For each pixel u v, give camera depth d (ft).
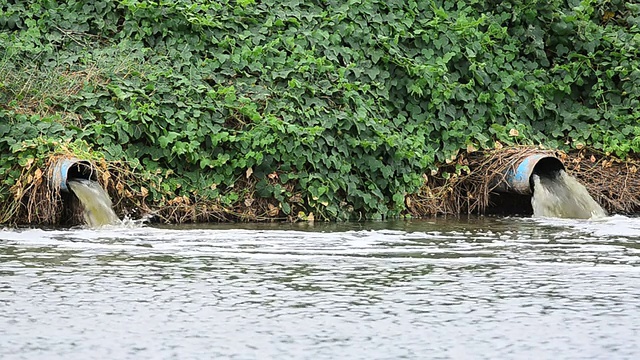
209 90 82.38
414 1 93.30
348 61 88.17
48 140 75.46
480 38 92.79
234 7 88.84
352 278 52.19
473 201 87.20
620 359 36.52
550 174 87.81
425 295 47.75
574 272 54.24
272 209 80.33
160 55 85.51
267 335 39.86
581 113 93.30
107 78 82.28
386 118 87.10
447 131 88.17
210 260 58.03
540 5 95.91
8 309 44.29
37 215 75.00
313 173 81.51
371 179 83.46
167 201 78.59
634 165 91.09
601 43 96.02
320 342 38.78
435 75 88.79
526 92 93.20
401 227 76.33
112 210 75.72
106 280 51.19
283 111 82.69
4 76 80.59
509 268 55.57
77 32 86.89
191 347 37.99
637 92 93.66
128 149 78.74
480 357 36.70
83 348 37.78
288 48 87.45
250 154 79.36
